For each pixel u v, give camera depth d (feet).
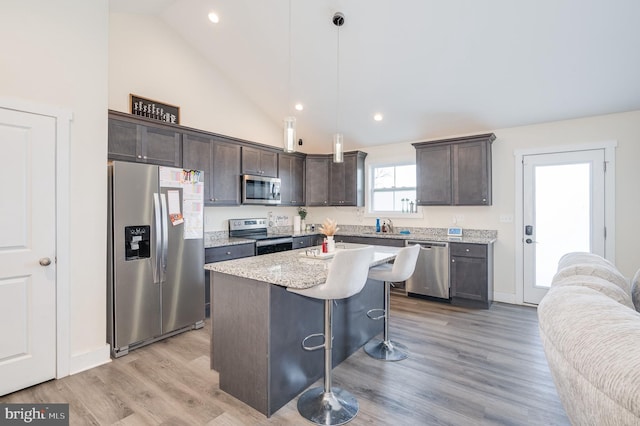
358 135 17.25
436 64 11.66
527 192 13.58
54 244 7.89
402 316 12.31
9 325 7.25
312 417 6.38
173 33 13.39
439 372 8.17
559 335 2.10
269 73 14.47
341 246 11.08
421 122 15.02
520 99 12.28
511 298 13.96
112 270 9.04
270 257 8.65
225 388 7.24
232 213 15.87
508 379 7.82
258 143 15.49
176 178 10.52
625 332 1.78
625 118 11.79
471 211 14.94
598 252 12.19
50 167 7.82
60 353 7.95
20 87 7.39
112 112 10.18
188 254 10.84
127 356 9.09
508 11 9.35
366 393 7.26
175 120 13.29
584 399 1.77
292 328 7.01
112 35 11.59
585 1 8.61
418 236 15.29
